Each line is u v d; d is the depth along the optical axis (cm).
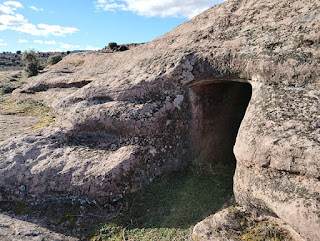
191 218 430
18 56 5128
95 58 1223
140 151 509
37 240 410
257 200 365
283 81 422
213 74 536
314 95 382
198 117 575
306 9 473
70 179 481
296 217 301
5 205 491
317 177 303
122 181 481
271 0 571
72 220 450
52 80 1105
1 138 632
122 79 645
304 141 328
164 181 517
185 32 719
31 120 804
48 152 535
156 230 418
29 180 493
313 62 399
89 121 573
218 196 470
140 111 543
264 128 375
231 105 636
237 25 582
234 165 598
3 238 411
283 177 336
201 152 584
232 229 372
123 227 430
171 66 584
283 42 454
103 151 529
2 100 1094
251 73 473
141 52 813
